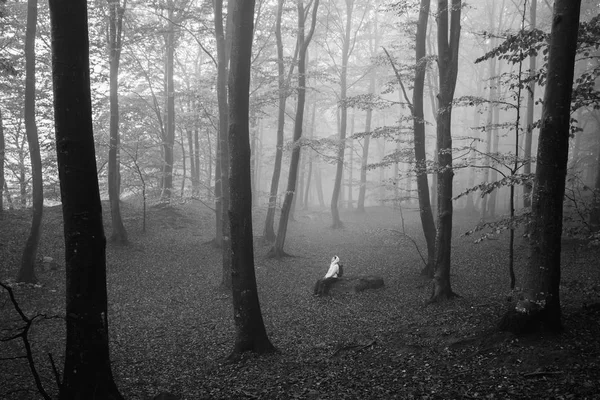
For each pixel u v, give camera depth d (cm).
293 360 880
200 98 2058
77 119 572
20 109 2141
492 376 671
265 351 919
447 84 1143
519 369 675
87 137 583
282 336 1066
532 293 765
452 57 1144
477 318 939
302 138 1853
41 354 1038
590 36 835
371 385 719
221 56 1661
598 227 986
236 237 907
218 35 1658
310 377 786
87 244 585
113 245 1977
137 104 2712
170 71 2659
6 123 2255
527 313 762
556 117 716
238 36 874
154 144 2812
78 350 584
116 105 2008
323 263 1961
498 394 615
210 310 1357
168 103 2686
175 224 2434
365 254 2088
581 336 732
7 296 1405
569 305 934
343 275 1625
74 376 583
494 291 1239
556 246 748
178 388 809
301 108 2000
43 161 2002
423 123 1414
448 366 739
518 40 883
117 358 1002
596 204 1310
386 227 2827
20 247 1753
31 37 1521
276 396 723
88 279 587
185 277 1712
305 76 2048
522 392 607
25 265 1496
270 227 2312
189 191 2686
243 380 806
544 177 738
